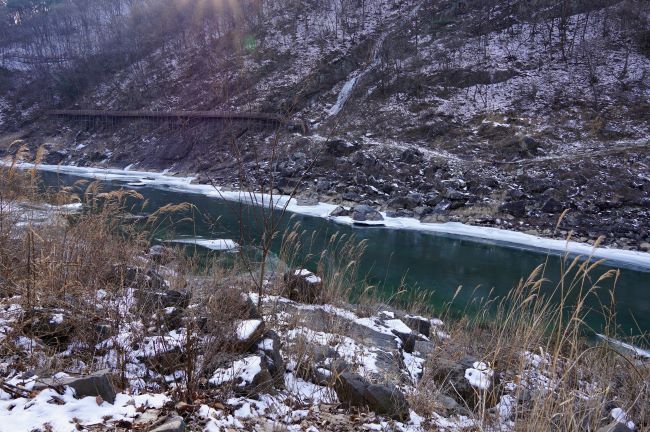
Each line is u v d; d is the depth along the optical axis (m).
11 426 2.47
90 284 4.72
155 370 3.79
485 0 59.59
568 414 3.47
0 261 4.70
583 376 4.80
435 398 4.50
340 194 31.05
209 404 3.35
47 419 2.60
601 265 19.05
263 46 62.84
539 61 46.22
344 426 3.55
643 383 4.61
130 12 96.00
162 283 5.99
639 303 14.27
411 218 27.05
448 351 6.01
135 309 4.55
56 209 6.42
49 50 92.56
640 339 10.12
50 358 3.58
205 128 48.88
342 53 58.09
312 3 74.31
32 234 4.76
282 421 3.40
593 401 3.98
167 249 8.55
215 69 59.34
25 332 3.98
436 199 28.36
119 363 3.70
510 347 5.07
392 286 14.83
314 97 50.81
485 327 9.02
